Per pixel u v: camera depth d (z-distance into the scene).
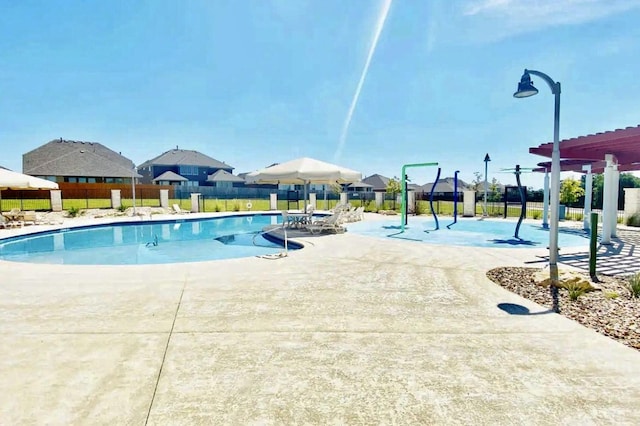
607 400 2.66
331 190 43.69
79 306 4.86
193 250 12.09
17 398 2.67
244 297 5.30
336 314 4.58
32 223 17.20
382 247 10.12
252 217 24.28
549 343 3.69
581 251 9.54
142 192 36.81
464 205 22.61
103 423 2.39
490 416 2.48
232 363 3.26
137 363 3.24
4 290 5.64
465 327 4.15
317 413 2.52
